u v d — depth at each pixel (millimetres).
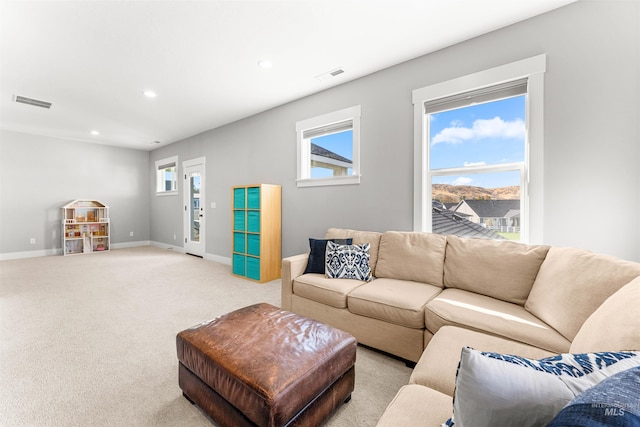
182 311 2639
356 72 2902
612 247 1856
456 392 597
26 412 1364
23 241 5258
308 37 2309
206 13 2008
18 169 5188
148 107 3873
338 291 2104
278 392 1021
